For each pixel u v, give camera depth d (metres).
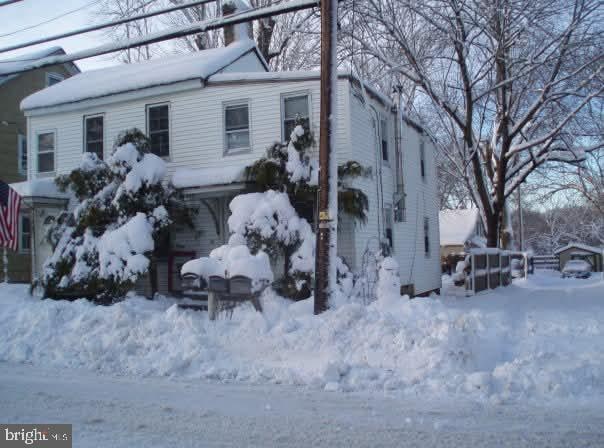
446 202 49.06
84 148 17.69
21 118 22.98
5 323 10.51
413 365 7.20
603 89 19.55
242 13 11.28
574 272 32.62
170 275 15.88
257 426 5.20
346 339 8.16
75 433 5.05
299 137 13.55
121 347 8.57
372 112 16.44
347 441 4.75
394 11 19.62
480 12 19.27
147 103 16.81
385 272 12.16
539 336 9.60
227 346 8.53
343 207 13.15
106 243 13.55
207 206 15.46
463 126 21.55
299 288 12.60
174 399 6.23
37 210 17.77
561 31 19.77
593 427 5.09
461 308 14.68
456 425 5.16
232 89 15.70
